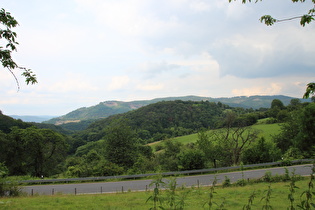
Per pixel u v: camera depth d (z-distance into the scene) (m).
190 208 11.28
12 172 45.12
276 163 33.53
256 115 75.12
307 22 3.95
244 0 4.77
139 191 21.30
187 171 29.83
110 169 33.38
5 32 5.37
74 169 34.12
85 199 15.76
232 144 39.31
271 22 4.64
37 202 14.38
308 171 27.48
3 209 11.83
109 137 43.56
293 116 50.12
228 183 21.75
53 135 47.59
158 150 68.31
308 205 3.59
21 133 44.56
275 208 10.70
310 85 3.35
